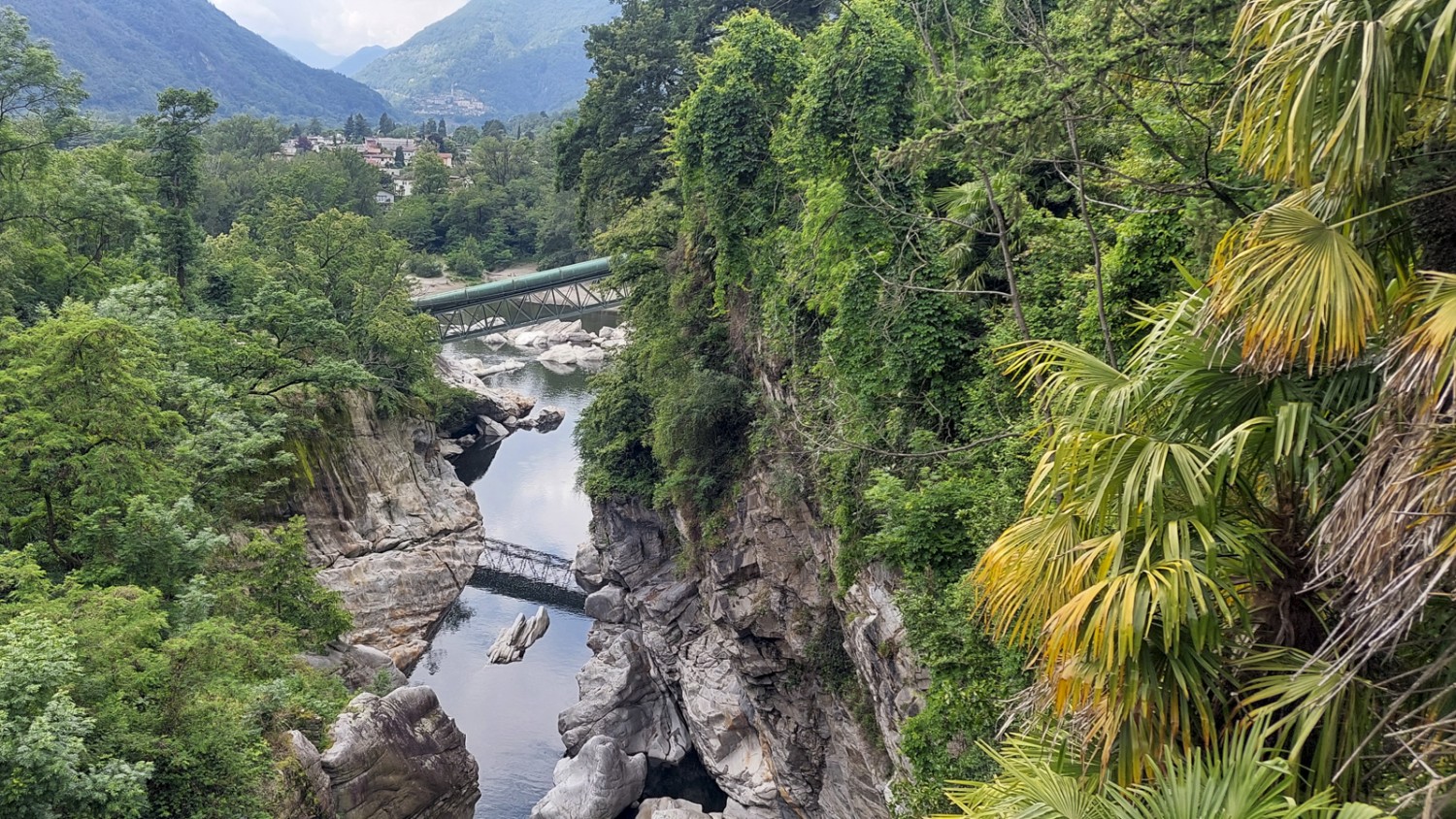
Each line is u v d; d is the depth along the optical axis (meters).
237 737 22.03
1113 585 7.39
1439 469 6.18
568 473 64.25
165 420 28.88
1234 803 6.75
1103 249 17.83
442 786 28.33
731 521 32.97
